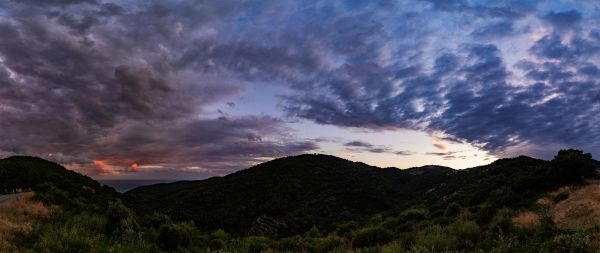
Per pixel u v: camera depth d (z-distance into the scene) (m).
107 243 17.53
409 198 78.88
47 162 56.78
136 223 21.81
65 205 23.98
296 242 27.48
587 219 18.00
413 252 16.84
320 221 64.25
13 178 34.34
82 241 15.56
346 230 37.12
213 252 22.30
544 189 27.48
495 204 26.80
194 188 95.75
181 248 20.86
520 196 27.20
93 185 50.81
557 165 28.02
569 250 13.18
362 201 75.94
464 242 18.64
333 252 23.28
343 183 87.31
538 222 19.03
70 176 49.84
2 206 20.30
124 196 56.12
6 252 12.64
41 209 20.62
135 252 17.25
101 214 23.02
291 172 96.88
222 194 84.94
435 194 63.00
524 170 43.56
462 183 56.78
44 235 15.41
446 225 24.86
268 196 81.31
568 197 23.52
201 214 73.75
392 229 30.47
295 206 76.06
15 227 15.47
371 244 22.81
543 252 13.89
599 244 12.87
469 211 29.22
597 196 21.17
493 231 19.34
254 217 71.25
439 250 17.64
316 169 97.69
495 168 55.00
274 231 61.56
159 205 84.12
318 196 80.12
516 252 15.24
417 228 25.48
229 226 68.56
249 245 27.02
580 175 27.22
